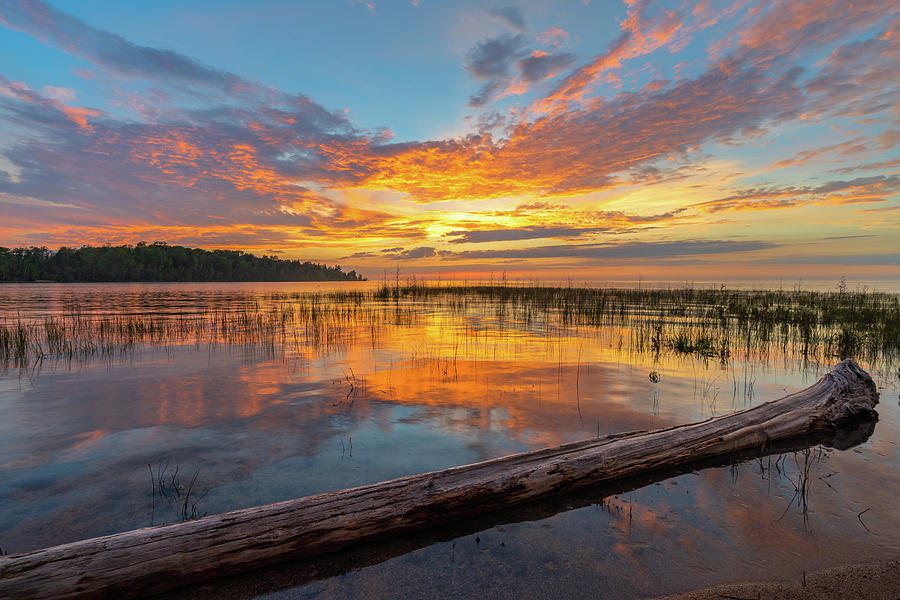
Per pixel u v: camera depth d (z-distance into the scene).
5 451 4.48
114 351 10.58
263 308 24.44
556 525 3.22
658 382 7.33
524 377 7.70
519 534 3.12
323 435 4.91
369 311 21.86
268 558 2.74
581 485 3.71
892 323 12.77
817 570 2.64
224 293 47.22
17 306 26.06
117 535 2.61
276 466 4.11
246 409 5.88
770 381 7.41
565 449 3.97
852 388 5.44
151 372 8.20
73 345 11.45
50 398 6.43
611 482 3.87
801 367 8.55
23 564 2.38
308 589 2.57
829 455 4.43
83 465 4.14
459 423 5.29
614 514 3.35
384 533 3.03
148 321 17.16
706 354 9.80
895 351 10.05
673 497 3.60
